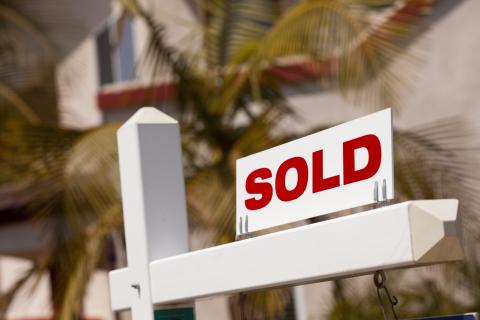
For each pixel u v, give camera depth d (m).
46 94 13.88
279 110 11.86
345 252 3.56
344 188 3.68
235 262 4.07
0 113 13.64
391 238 3.40
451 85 12.74
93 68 15.94
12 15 13.95
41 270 11.11
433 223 3.29
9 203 14.35
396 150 10.76
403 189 10.60
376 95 10.85
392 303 3.67
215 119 11.48
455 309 10.26
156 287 4.59
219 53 11.86
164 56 11.62
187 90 11.58
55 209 10.93
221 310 13.95
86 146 10.88
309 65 13.02
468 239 10.49
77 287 10.79
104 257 11.78
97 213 10.77
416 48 12.56
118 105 15.76
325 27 10.87
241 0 11.94
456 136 10.93
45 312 17.23
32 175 10.99
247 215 4.11
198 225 10.93
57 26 14.24
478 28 12.68
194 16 15.02
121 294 4.87
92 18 15.48
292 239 3.79
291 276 3.79
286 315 12.30
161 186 4.76
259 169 4.09
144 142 4.77
